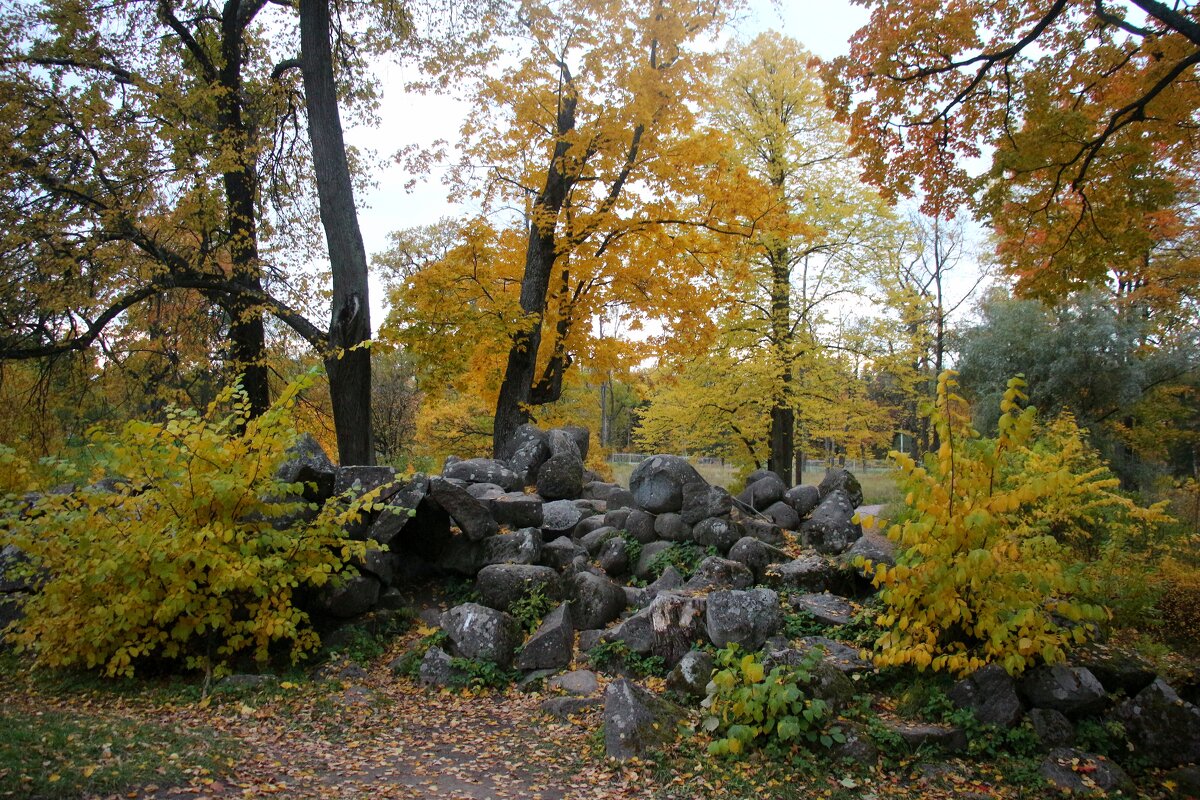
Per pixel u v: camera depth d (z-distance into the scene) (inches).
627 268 532.4
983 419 787.4
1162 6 261.9
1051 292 360.2
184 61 574.6
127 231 489.1
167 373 568.1
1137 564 271.7
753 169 692.7
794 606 272.4
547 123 529.3
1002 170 316.8
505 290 565.9
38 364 542.3
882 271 692.7
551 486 407.5
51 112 464.1
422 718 223.1
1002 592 206.4
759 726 190.7
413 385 1134.4
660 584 293.9
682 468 339.0
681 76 492.1
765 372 680.4
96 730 179.6
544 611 283.1
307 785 168.1
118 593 233.1
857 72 346.9
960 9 311.7
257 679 239.9
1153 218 478.6
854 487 358.6
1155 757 189.3
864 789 174.9
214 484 229.3
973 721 197.6
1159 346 751.1
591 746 198.7
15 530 236.2
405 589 316.5
